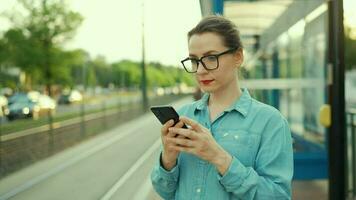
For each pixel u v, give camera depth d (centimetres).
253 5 641
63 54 3180
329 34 401
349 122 626
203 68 203
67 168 1080
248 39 671
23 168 1088
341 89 400
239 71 240
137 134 1859
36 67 3116
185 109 225
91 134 1877
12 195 816
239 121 207
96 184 893
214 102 215
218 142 205
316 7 649
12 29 2950
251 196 193
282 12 664
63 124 2239
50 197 796
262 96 702
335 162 401
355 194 573
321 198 619
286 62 706
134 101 4778
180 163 213
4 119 2920
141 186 858
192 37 206
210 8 480
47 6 3027
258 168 202
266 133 204
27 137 1698
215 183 203
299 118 718
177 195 215
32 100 3088
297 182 706
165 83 8650
